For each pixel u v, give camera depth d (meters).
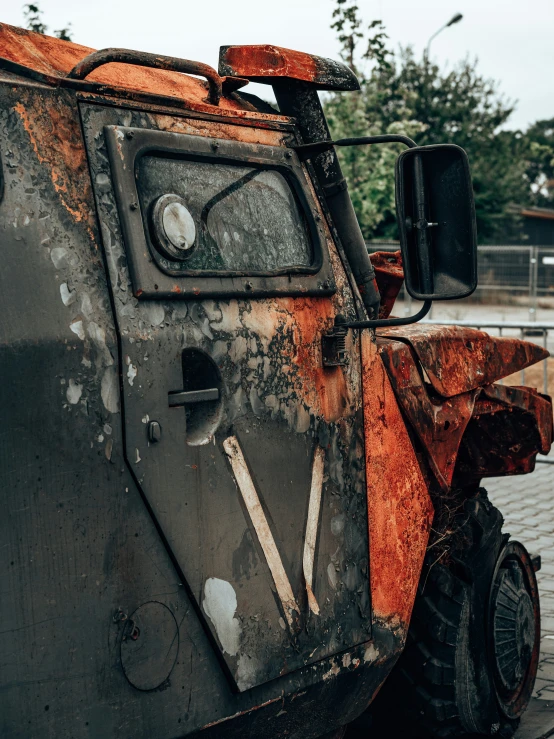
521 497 8.84
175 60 2.72
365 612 3.15
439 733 3.83
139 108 2.58
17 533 2.16
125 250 2.43
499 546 4.01
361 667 3.13
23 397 2.18
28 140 2.30
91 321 2.33
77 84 2.44
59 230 2.31
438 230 2.74
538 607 4.34
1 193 2.22
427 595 3.77
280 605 2.79
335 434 3.05
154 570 2.44
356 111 21.81
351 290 3.19
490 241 41.19
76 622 2.27
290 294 2.88
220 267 2.68
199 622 2.55
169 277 2.50
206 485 2.58
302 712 2.96
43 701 2.20
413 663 3.76
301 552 2.88
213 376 2.64
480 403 3.95
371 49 17.89
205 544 2.57
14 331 2.18
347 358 3.10
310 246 3.03
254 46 3.15
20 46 2.56
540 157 84.38
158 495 2.44
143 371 2.43
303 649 2.86
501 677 3.98
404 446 3.40
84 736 2.27
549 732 4.20
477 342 3.89
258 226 2.85
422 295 2.73
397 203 2.72
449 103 41.03
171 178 2.61
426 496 3.52
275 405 2.82
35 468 2.20
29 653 2.17
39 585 2.20
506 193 40.91
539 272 29.36
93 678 2.29
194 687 2.54
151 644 2.43
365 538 3.17
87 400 2.30
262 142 2.97
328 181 3.22
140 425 2.41
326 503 3.00
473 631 3.81
